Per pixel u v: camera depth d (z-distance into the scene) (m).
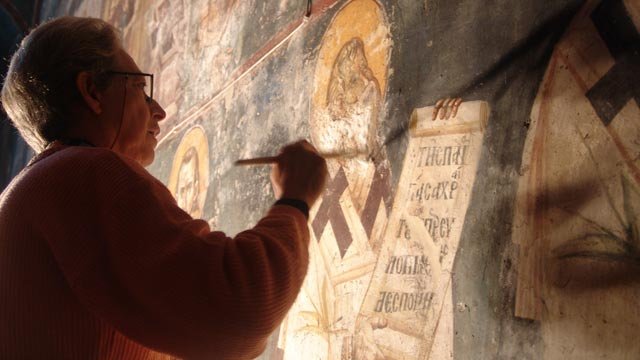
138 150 1.44
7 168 9.23
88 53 1.31
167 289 1.06
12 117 1.35
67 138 1.32
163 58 4.69
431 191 1.77
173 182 4.01
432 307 1.68
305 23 2.69
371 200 2.00
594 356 1.27
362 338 1.91
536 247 1.44
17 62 1.32
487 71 1.68
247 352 1.12
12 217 1.17
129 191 1.12
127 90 1.37
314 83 2.50
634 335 1.20
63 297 1.13
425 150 1.82
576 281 1.33
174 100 4.32
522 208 1.49
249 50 3.27
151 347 1.11
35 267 1.14
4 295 1.15
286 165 1.33
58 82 1.29
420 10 1.98
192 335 1.08
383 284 1.87
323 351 2.10
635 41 1.30
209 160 3.52
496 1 1.70
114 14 6.21
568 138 1.41
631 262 1.23
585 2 1.44
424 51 1.92
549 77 1.49
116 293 1.09
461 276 1.62
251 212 2.90
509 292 1.48
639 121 1.26
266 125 2.89
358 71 2.22
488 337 1.51
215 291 1.06
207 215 3.40
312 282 2.23
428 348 1.66
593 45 1.40
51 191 1.14
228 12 3.65
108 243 1.09
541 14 1.55
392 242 1.87
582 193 1.36
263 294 1.09
